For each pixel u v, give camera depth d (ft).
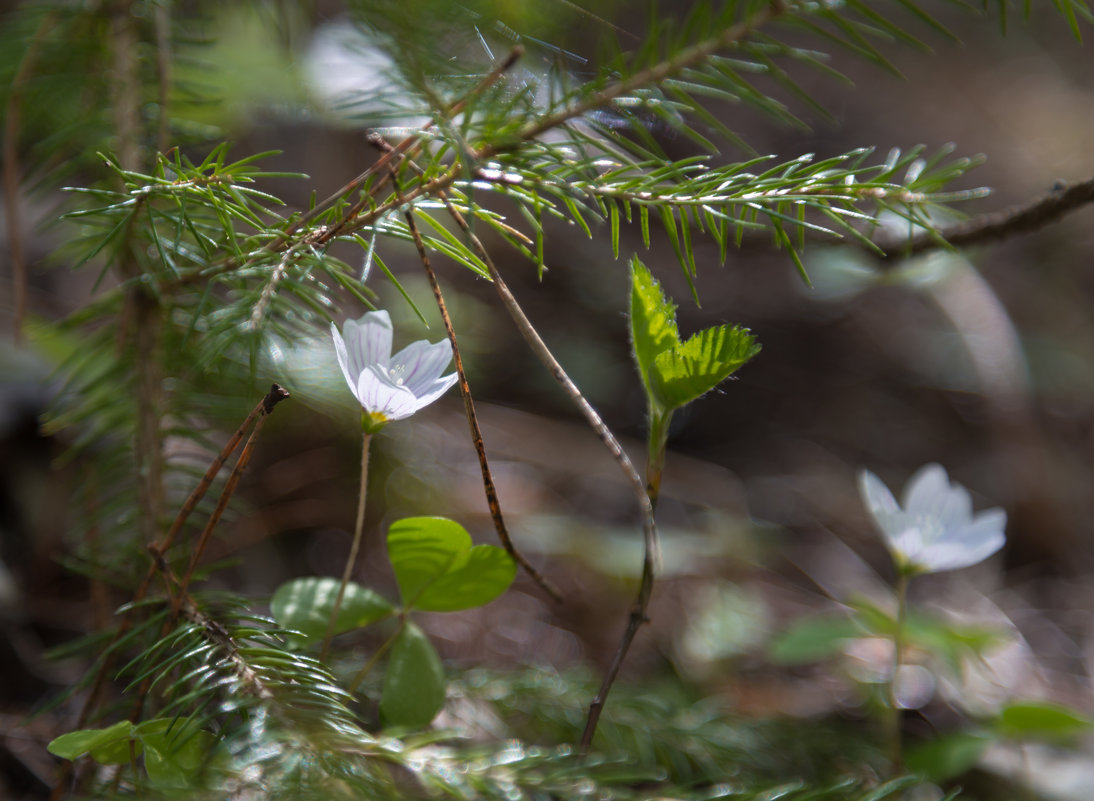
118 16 2.10
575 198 1.91
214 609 1.92
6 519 2.28
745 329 1.88
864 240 1.90
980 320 3.76
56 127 2.21
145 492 2.02
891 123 5.69
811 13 1.88
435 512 2.73
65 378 2.41
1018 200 4.98
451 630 2.39
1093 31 7.07
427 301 3.14
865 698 2.31
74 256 2.21
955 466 3.66
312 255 1.88
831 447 3.74
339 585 1.96
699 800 1.92
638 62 1.90
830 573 3.06
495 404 3.47
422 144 1.90
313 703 1.85
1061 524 3.37
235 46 2.55
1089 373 4.14
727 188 1.91
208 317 1.89
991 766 2.19
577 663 2.34
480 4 1.89
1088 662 2.76
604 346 3.83
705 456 3.64
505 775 1.89
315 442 2.73
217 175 1.89
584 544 2.71
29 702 2.11
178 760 1.86
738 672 2.42
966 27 7.07
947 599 3.02
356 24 1.90
